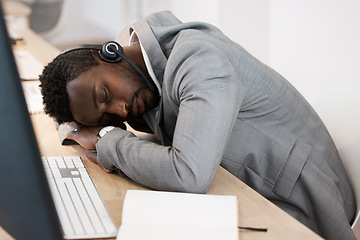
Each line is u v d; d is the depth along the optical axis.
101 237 0.72
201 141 0.88
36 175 0.49
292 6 2.61
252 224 0.77
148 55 1.07
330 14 2.35
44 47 2.26
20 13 3.08
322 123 1.24
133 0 3.89
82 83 0.97
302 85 2.63
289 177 1.14
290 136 1.15
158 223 0.74
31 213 0.51
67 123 1.12
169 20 1.20
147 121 1.19
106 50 1.00
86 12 3.88
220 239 0.70
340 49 2.31
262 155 1.14
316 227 1.19
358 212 1.16
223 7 3.15
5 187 0.50
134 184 0.94
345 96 1.23
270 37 2.84
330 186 1.15
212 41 1.02
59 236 0.53
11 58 0.46
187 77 0.93
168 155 0.90
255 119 1.13
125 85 1.02
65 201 0.84
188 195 0.80
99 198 0.86
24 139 0.48
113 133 1.01
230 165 1.15
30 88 1.63
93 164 1.06
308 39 2.53
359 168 1.17
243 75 1.08
